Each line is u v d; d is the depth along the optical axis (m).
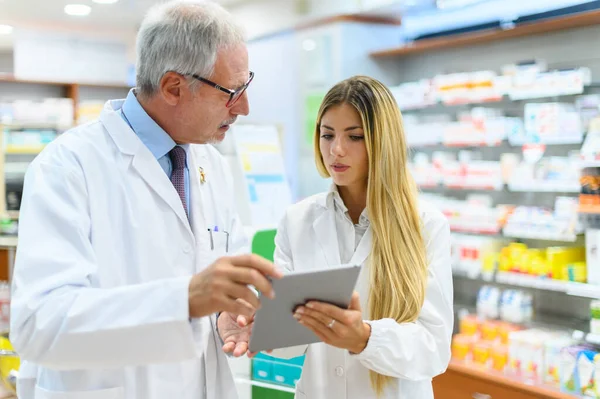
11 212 6.56
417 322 1.89
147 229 1.67
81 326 1.39
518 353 3.84
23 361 1.78
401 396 1.90
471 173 4.36
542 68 4.09
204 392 1.80
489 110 4.36
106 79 9.39
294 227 2.09
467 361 4.12
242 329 1.79
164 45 1.62
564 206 3.79
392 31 5.91
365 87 1.90
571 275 3.68
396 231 1.88
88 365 1.44
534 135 3.96
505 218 4.14
